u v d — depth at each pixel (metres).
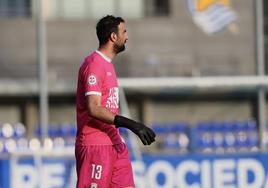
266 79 42.75
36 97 63.78
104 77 18.11
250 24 63.47
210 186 36.56
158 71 63.41
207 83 43.78
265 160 36.97
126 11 66.94
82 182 18.41
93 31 65.12
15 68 63.62
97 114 17.69
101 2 66.88
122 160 18.64
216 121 65.00
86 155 18.38
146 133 17.34
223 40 64.19
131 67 63.06
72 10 66.00
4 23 64.25
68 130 56.50
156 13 66.31
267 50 61.28
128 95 63.97
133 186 18.78
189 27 64.94
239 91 62.62
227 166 36.75
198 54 64.44
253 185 36.91
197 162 36.56
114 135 18.50
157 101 65.56
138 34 64.94
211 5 45.59
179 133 58.16
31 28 64.38
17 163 35.16
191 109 66.62
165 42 64.94
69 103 64.38
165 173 36.31
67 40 64.62
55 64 64.06
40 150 35.62
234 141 55.84
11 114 63.75
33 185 35.28
